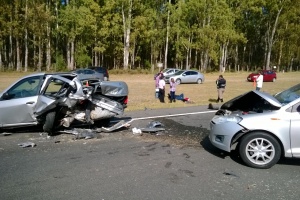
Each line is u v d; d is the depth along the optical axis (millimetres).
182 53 53719
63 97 7172
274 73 33469
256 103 6137
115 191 4215
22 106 7352
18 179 4641
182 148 6434
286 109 5238
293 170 5129
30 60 55219
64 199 3961
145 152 6109
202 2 48625
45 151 6152
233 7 57875
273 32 61406
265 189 4324
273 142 5156
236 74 48438
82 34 45844
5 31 42969
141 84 27203
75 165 5289
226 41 54156
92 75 26922
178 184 4477
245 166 5316
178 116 10586
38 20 40781
